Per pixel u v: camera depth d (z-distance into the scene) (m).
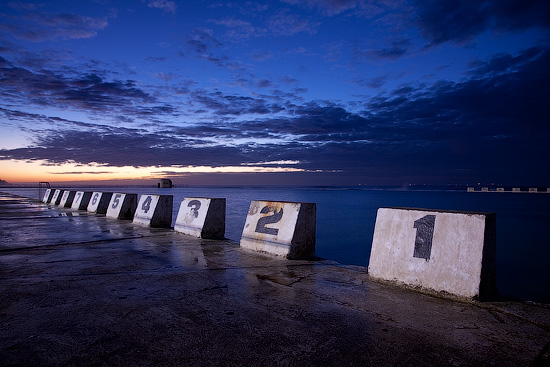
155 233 7.56
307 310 2.96
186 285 3.72
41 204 17.33
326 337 2.42
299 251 5.14
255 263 4.79
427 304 3.11
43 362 2.04
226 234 16.12
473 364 2.06
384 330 2.54
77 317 2.78
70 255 5.27
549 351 2.23
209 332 2.50
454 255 3.31
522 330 2.55
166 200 8.81
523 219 27.81
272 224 5.52
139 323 2.66
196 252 5.54
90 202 13.10
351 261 11.91
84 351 2.19
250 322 2.69
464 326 2.62
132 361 2.06
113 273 4.21
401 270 3.65
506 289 10.16
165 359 2.09
